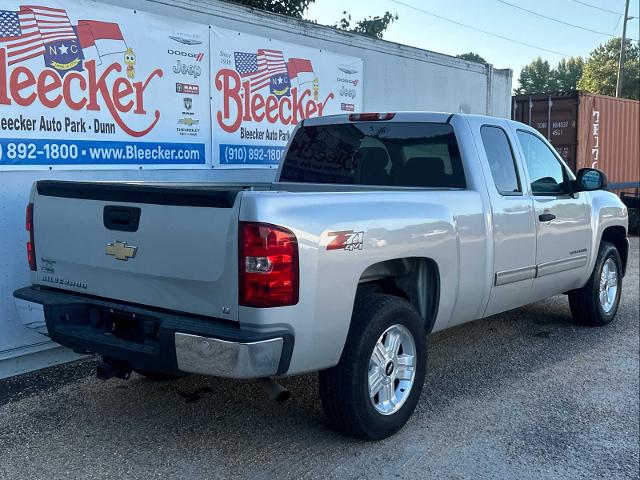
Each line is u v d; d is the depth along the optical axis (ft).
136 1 19.40
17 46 16.78
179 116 20.94
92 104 18.56
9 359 16.90
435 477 12.03
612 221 21.95
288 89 24.70
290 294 10.92
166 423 14.02
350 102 27.66
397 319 13.17
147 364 11.64
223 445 13.04
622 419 14.85
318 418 14.40
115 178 19.33
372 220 12.44
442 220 14.16
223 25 22.07
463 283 15.03
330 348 11.87
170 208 11.44
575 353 19.56
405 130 16.98
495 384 16.87
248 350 10.60
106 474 11.83
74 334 12.55
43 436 13.35
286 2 47.80
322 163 18.60
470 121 16.39
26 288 13.91
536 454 13.07
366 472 12.13
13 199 16.94
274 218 10.78
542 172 18.69
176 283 11.50
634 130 53.88
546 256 18.16
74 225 12.88
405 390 13.70
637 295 27.96
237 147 22.99
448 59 32.86
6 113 16.66
